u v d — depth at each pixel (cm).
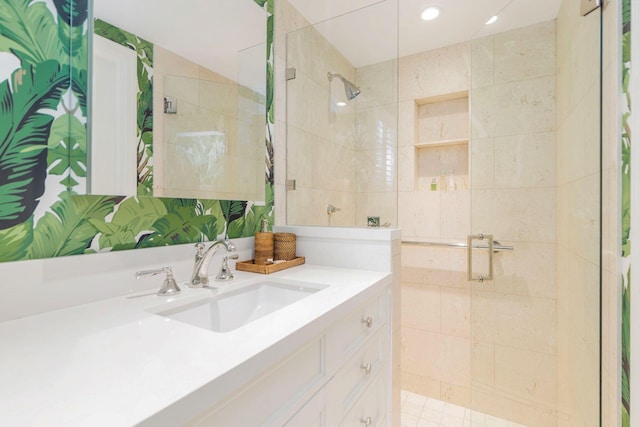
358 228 136
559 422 161
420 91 211
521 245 175
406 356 212
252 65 139
